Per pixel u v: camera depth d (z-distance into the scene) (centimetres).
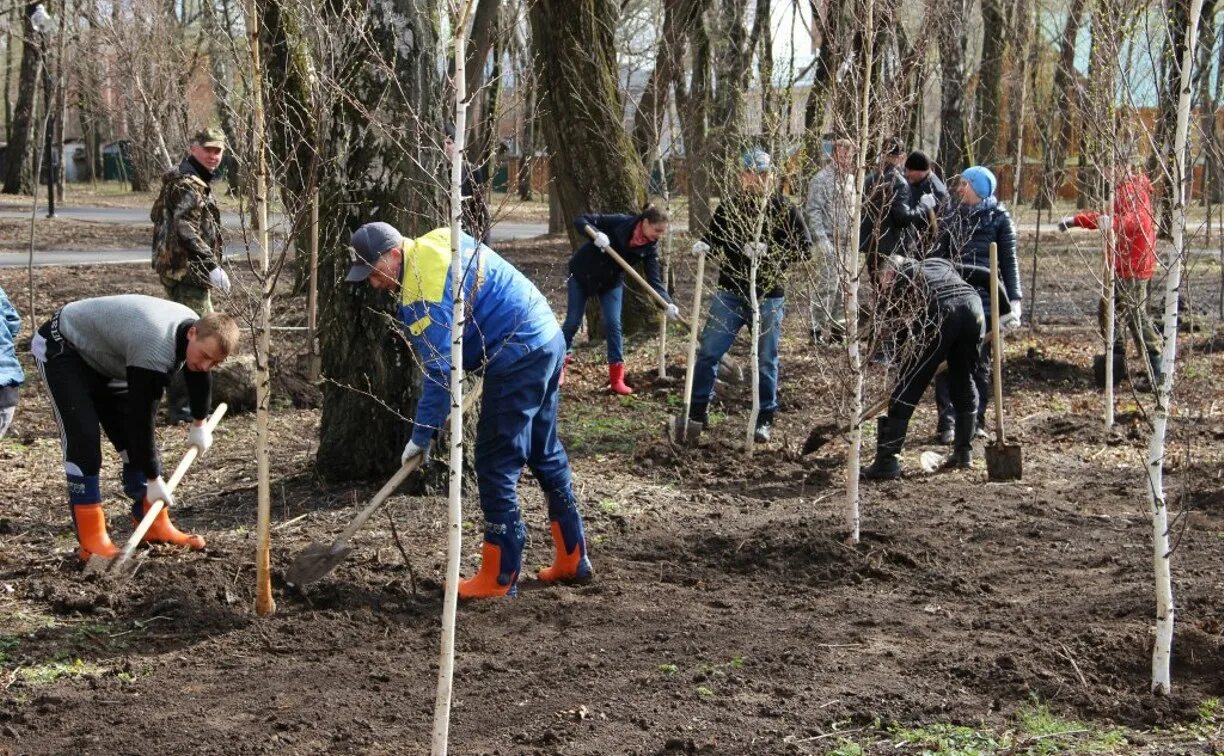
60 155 3719
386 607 521
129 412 538
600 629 496
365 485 697
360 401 689
